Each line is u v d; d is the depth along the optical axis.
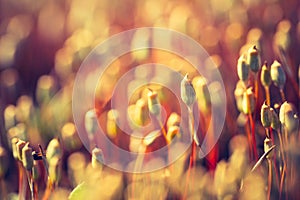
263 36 0.17
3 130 0.15
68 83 0.17
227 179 0.12
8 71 0.18
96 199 0.12
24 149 0.12
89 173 0.13
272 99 0.15
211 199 0.13
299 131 0.12
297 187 0.12
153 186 0.13
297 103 0.15
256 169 0.12
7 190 0.14
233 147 0.14
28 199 0.13
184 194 0.12
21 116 0.15
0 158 0.13
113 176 0.13
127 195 0.13
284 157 0.12
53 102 0.15
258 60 0.12
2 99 0.17
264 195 0.12
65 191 0.13
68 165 0.14
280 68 0.12
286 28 0.16
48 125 0.15
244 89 0.13
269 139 0.12
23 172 0.12
